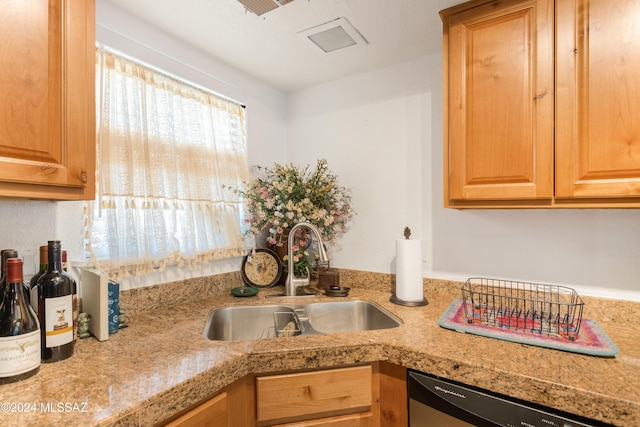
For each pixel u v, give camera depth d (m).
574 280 1.27
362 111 1.84
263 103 1.96
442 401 0.91
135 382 0.75
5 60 0.74
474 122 1.17
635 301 1.16
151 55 1.37
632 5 0.93
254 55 1.64
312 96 2.02
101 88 1.20
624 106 0.94
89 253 1.16
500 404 0.83
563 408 0.75
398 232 1.71
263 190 1.77
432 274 1.60
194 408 0.81
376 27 1.40
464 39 1.20
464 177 1.19
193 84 1.55
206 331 1.18
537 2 1.06
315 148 2.01
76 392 0.71
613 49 0.95
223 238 1.65
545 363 0.86
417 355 0.95
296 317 1.43
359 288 1.81
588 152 0.98
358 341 1.02
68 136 0.85
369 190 1.81
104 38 1.22
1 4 0.74
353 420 1.02
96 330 1.02
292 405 0.97
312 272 1.91
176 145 1.46
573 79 1.00
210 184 1.60
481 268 1.48
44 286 0.86
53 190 0.83
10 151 0.75
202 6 1.25
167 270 1.43
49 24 0.82
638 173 0.92
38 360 0.80
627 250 1.19
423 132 1.64
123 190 1.26
